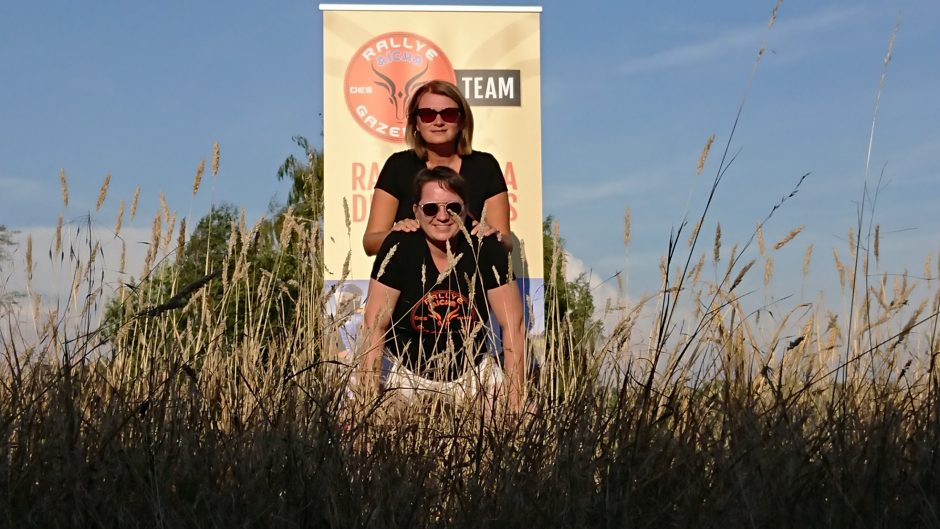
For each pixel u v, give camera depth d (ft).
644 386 10.37
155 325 14.44
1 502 9.43
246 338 13.61
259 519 9.38
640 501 9.63
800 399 11.74
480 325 13.32
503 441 10.57
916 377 12.28
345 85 26.04
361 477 10.02
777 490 9.50
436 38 26.16
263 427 10.54
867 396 11.94
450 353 14.11
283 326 13.98
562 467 9.90
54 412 10.50
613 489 9.60
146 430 10.02
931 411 10.75
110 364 12.64
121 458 9.78
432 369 13.56
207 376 12.22
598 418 10.59
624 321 12.12
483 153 22.30
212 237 16.87
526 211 26.02
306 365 13.06
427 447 10.95
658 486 9.83
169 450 10.02
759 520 9.32
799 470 9.69
